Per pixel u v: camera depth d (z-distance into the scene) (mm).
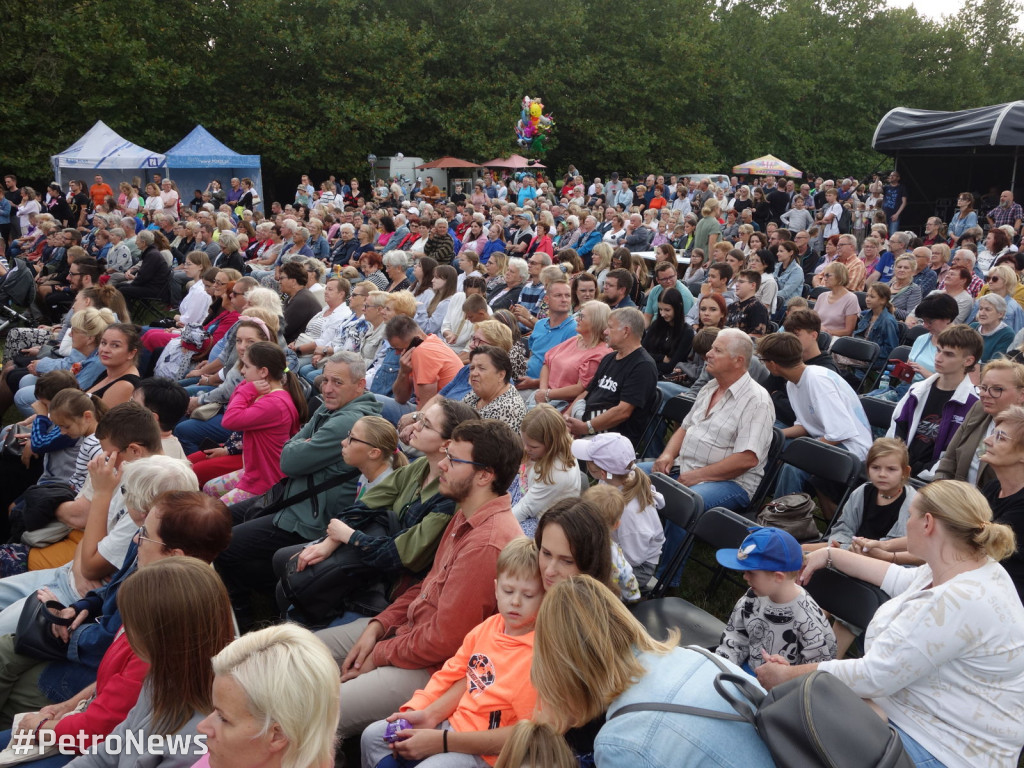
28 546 4176
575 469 4082
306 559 3648
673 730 2010
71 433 4484
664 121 35438
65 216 18422
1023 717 2459
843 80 42438
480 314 7074
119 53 25141
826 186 18266
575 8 32625
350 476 4312
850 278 10195
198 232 14289
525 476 4496
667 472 5027
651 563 4062
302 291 8539
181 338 7598
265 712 1904
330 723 2012
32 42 24625
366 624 3578
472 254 10055
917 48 45781
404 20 29719
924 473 4383
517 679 2701
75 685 3184
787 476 5117
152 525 2930
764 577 2898
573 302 8109
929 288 9375
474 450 3197
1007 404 3889
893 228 18219
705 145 36062
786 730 1958
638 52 34375
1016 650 2436
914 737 2480
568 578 2250
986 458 3387
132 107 26406
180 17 27297
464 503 3287
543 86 32125
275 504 4316
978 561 2525
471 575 3088
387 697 3121
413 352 5965
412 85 29875
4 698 3213
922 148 17469
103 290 7559
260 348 4824
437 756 2646
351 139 29078
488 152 30078
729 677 2146
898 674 2475
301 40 27578
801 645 2900
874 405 5656
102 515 3670
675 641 2289
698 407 5078
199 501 2961
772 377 5938
